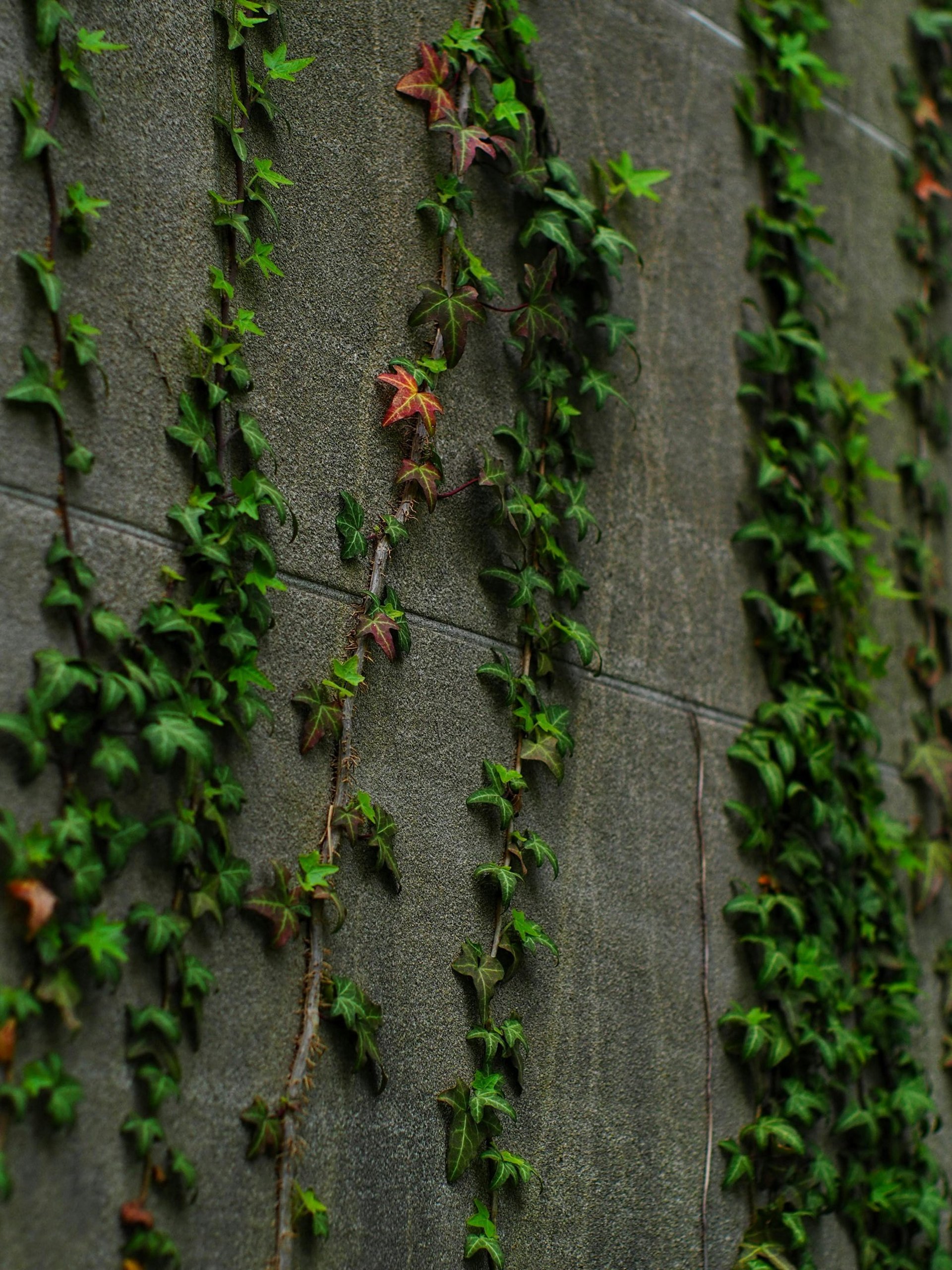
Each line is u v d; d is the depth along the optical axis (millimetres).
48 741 1942
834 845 3344
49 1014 1879
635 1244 2635
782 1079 3033
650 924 2855
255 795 2227
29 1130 1834
